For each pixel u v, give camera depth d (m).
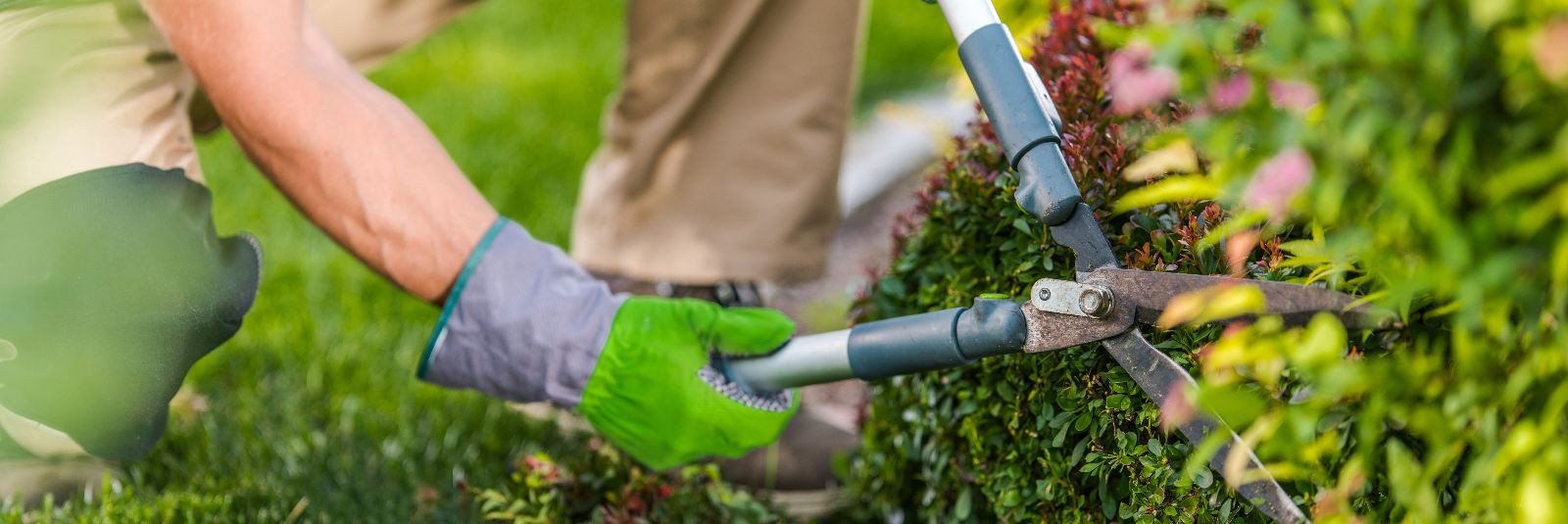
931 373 1.59
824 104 2.14
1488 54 0.97
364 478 2.06
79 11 1.46
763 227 2.16
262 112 1.41
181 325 1.48
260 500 1.95
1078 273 1.25
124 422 1.52
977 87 1.30
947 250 1.57
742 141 2.16
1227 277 1.16
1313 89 1.07
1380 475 1.19
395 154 1.45
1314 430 1.16
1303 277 1.21
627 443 1.53
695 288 2.27
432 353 1.50
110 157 1.48
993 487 1.53
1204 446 1.07
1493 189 0.94
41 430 1.58
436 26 2.15
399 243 1.46
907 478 1.79
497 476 2.08
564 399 1.50
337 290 2.72
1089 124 1.43
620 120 2.27
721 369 1.52
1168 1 1.25
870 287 1.78
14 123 1.43
